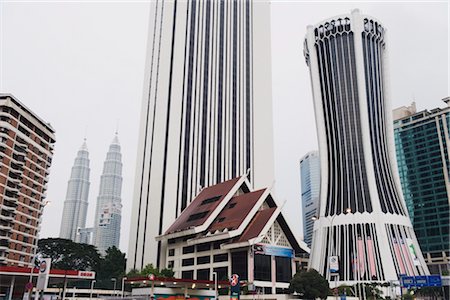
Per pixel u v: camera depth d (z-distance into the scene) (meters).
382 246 123.06
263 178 155.12
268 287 85.69
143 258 124.94
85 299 117.94
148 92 152.00
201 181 138.00
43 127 121.12
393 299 100.31
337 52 152.50
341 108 146.50
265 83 170.75
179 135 138.38
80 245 152.50
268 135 163.12
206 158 142.00
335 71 151.25
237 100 159.25
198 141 142.25
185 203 132.00
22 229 106.94
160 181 131.88
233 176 147.00
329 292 78.06
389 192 135.75
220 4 169.38
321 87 153.62
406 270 120.69
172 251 110.12
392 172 142.25
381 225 126.69
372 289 104.12
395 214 131.50
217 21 165.75
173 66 146.38
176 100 142.00
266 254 87.75
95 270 149.75
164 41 152.50
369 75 147.75
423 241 192.50
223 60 161.25
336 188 139.62
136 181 141.25
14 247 103.06
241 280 85.38
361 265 121.31
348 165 139.88
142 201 134.88
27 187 110.19
